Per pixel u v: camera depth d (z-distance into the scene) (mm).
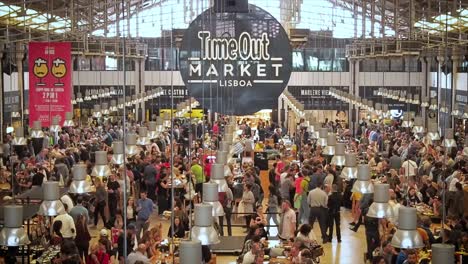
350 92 39875
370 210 13938
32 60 21812
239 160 27500
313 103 40719
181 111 31266
